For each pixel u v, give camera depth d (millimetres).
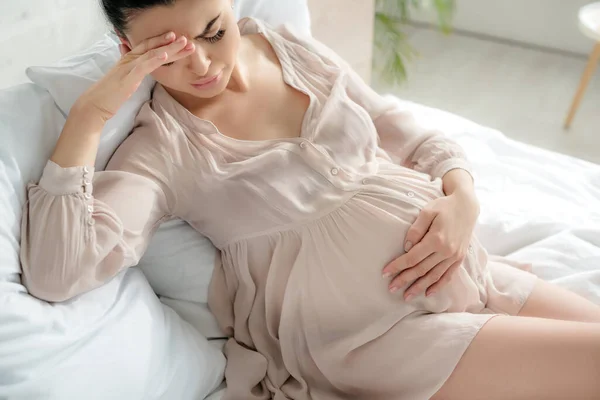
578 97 2445
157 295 1152
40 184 882
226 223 1041
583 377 877
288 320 1061
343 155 1079
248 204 1016
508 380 916
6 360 768
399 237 1019
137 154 989
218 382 1066
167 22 885
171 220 1080
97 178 948
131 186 948
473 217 1082
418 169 1212
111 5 893
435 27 3357
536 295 1092
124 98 896
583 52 3023
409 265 999
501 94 2783
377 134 1244
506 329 934
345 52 2021
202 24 901
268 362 1084
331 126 1085
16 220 870
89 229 873
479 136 1658
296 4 1406
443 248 1011
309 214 1019
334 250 1020
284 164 1022
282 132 1071
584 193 1447
